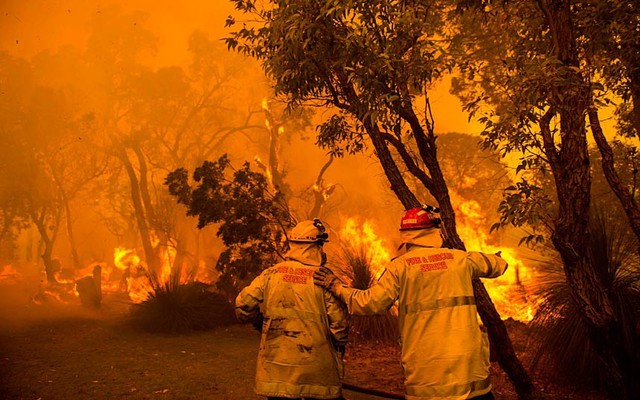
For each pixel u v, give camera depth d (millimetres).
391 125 6031
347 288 3637
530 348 7160
